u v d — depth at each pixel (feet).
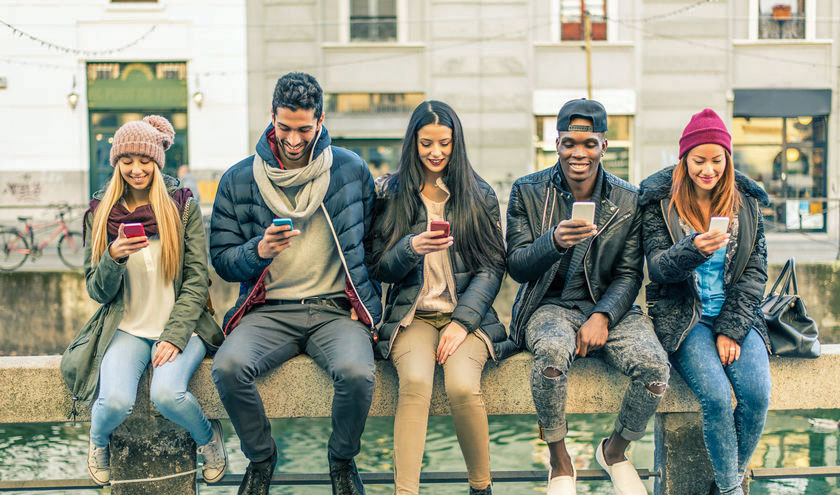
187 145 55.72
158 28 54.90
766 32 55.11
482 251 10.71
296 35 54.70
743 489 11.38
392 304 10.85
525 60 54.65
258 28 54.80
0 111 55.16
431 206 10.80
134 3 54.75
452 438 23.45
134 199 10.62
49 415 11.04
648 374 9.84
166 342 10.06
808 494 16.25
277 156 10.43
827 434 22.62
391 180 10.98
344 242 10.48
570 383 11.07
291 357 10.67
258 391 10.76
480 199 10.73
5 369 10.95
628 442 10.34
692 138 10.21
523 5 54.39
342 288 10.78
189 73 55.11
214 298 33.40
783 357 11.28
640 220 10.80
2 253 38.93
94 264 10.13
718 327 10.29
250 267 10.16
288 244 9.62
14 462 20.07
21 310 33.71
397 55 54.85
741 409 10.27
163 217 10.25
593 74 54.70
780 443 21.86
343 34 55.16
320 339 10.35
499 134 54.90
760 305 10.75
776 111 55.16
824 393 11.39
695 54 54.54
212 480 10.91
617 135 55.52
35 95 55.21
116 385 9.80
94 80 55.57
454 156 10.62
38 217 54.24
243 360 9.64
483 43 54.60
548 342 9.85
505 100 54.75
